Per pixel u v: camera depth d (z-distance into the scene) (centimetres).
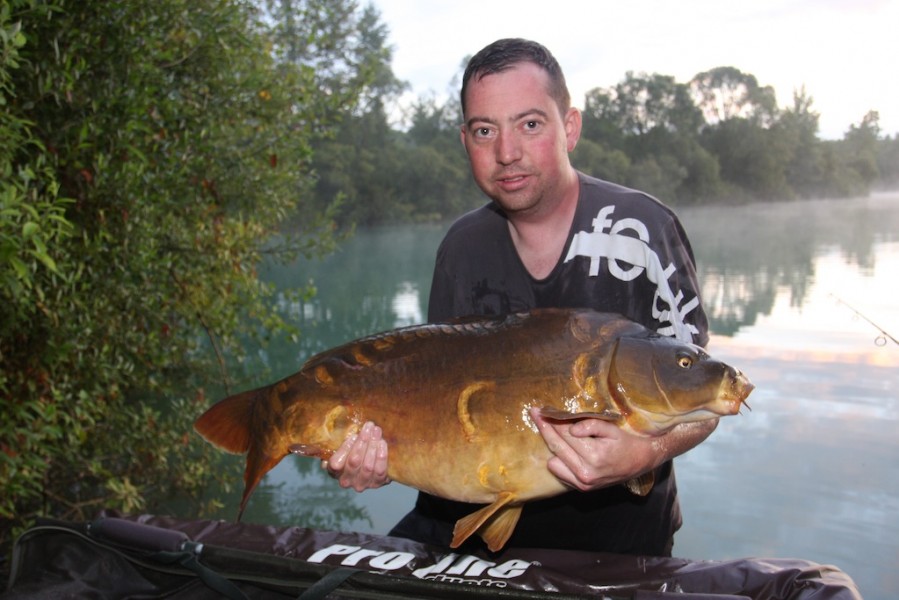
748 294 980
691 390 152
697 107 3312
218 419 185
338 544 208
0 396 339
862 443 479
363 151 2598
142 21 379
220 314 495
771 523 384
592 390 159
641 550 227
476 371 164
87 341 371
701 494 423
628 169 2708
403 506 461
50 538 202
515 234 212
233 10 450
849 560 350
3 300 313
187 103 455
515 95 184
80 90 362
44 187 358
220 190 502
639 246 197
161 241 462
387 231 2366
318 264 1495
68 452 376
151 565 193
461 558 198
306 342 820
